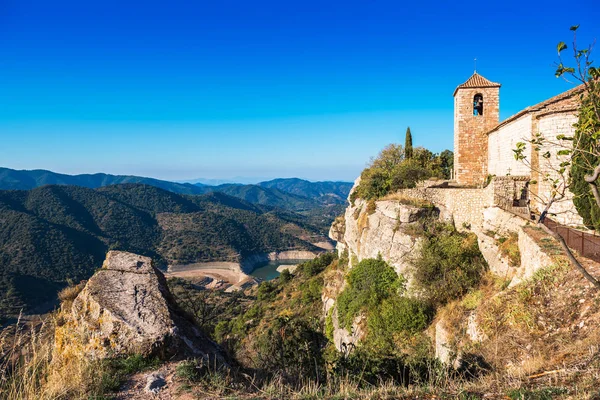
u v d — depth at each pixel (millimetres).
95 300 8641
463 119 32562
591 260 12672
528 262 16188
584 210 17781
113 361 7297
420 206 25828
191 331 9180
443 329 16266
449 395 6113
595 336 8289
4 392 5715
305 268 73125
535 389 5930
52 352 8289
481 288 19812
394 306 22078
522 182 22625
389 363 9094
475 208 24281
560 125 21359
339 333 27906
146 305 8773
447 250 22562
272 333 11242
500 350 10148
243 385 7035
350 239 35688
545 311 10914
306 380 8125
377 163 48250
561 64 5777
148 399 6145
